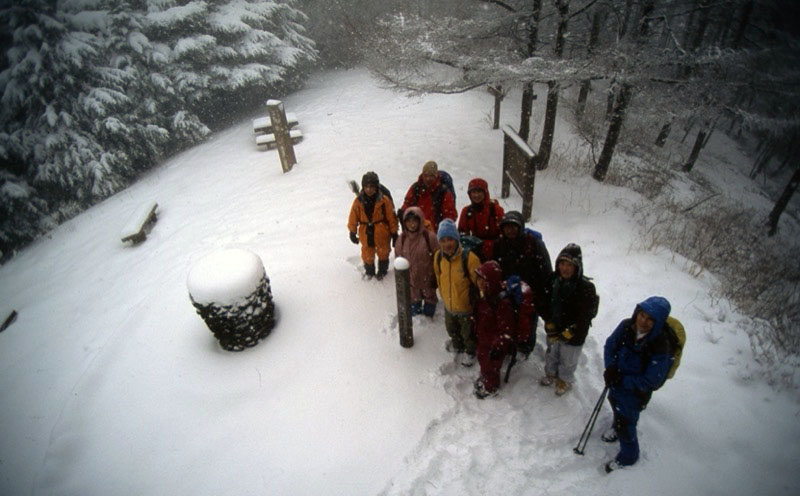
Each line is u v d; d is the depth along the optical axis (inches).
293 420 149.8
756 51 320.8
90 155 432.1
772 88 295.0
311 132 474.9
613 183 365.1
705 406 144.5
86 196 450.3
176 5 536.1
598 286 209.9
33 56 418.6
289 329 185.8
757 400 146.6
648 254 240.1
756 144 1020.5
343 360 170.4
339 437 142.7
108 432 154.5
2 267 387.2
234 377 166.9
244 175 392.8
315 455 138.0
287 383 162.9
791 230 505.4
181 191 394.3
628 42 279.4
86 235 374.6
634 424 119.2
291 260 235.1
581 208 295.6
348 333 182.5
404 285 150.9
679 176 509.4
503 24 293.7
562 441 136.9
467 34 294.4
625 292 204.1
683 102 292.5
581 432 139.2
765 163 884.0
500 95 422.9
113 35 460.4
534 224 270.1
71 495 137.1
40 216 432.5
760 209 549.0
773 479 122.1
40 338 245.9
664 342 108.5
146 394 166.2
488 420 145.5
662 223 293.0
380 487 126.7
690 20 536.7
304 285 211.8
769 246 380.2
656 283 211.0
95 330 229.8
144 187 439.8
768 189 735.7
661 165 510.6
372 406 151.9
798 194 747.4
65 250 364.2
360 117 505.0
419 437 140.1
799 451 128.9
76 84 444.8
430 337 179.6
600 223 274.4
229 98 597.6
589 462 130.6
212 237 286.4
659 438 134.9
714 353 166.7
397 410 149.8
